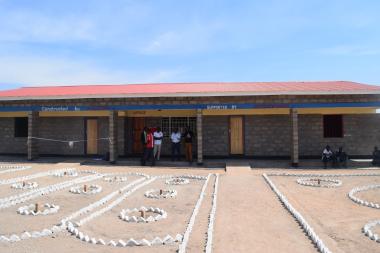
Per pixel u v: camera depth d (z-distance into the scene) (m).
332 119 21.31
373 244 7.14
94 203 10.49
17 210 9.73
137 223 8.61
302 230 7.92
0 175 16.08
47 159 21.78
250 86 22.30
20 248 6.88
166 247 6.93
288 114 21.36
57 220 8.88
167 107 19.61
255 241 7.20
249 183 13.99
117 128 20.83
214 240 7.25
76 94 19.97
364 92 18.12
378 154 18.97
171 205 10.50
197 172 17.23
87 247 6.94
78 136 22.89
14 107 21.03
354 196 11.67
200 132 19.39
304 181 14.45
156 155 21.70
